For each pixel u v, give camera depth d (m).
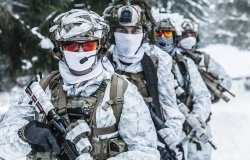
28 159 3.68
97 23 3.56
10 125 3.67
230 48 38.34
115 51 5.02
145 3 5.08
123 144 3.56
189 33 7.37
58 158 3.48
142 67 5.06
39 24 12.37
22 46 12.20
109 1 10.77
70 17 3.52
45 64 12.05
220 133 14.87
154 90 5.02
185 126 6.37
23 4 12.52
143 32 5.00
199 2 27.22
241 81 26.91
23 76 12.55
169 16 6.50
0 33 12.18
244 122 16.55
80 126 3.40
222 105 22.31
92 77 3.56
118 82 3.61
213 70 7.73
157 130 4.98
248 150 12.61
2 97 12.97
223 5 40.38
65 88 3.60
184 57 6.77
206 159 6.84
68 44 3.52
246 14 40.59
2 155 3.65
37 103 3.53
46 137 3.40
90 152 3.49
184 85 6.63
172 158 5.03
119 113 3.56
